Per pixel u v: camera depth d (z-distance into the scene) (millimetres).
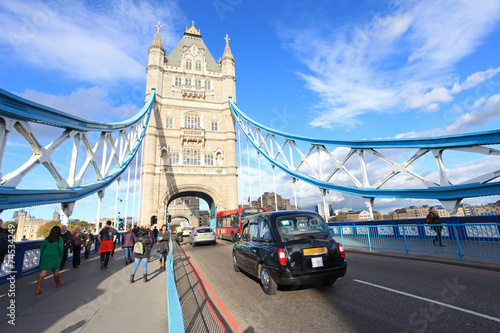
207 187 41156
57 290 7320
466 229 9219
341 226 15734
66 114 13172
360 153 18594
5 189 9227
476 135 12883
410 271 7914
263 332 4395
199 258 14141
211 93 46656
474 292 5648
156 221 37906
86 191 16125
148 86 43094
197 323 4949
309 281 5895
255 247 7285
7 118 9672
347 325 4402
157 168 40031
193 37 53000
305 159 24891
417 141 15375
